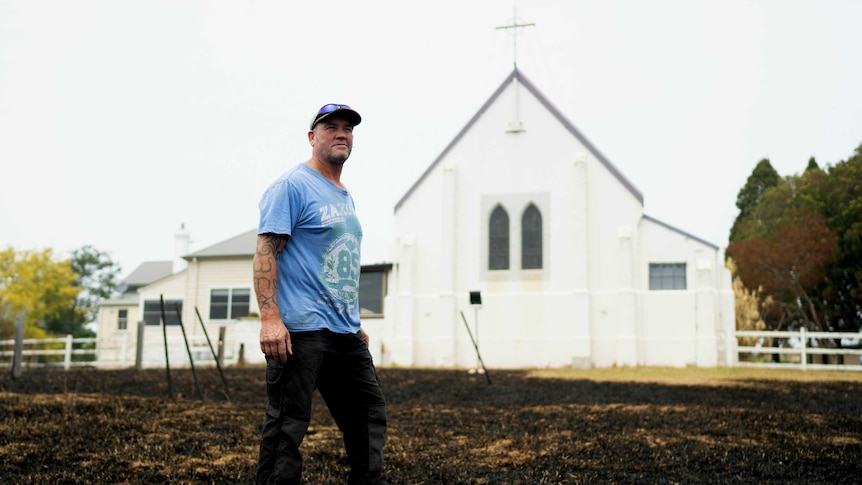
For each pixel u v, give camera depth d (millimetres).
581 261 25656
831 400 12141
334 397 4242
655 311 25297
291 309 3984
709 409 10281
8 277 50281
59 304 52031
